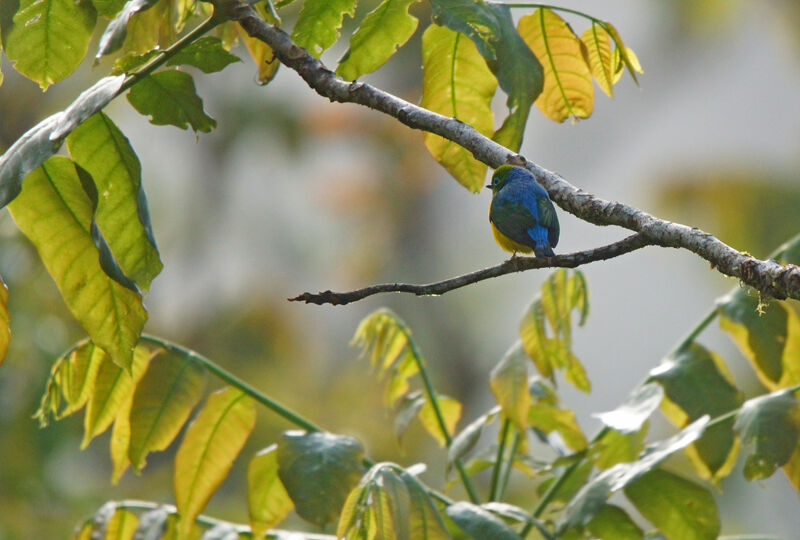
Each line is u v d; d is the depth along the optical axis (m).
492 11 6.01
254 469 7.04
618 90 27.08
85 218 5.69
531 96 5.93
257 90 25.69
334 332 27.42
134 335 5.75
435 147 6.81
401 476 5.95
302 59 6.05
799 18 25.45
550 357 7.68
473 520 6.09
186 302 25.92
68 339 16.42
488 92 6.62
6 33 6.29
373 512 5.65
